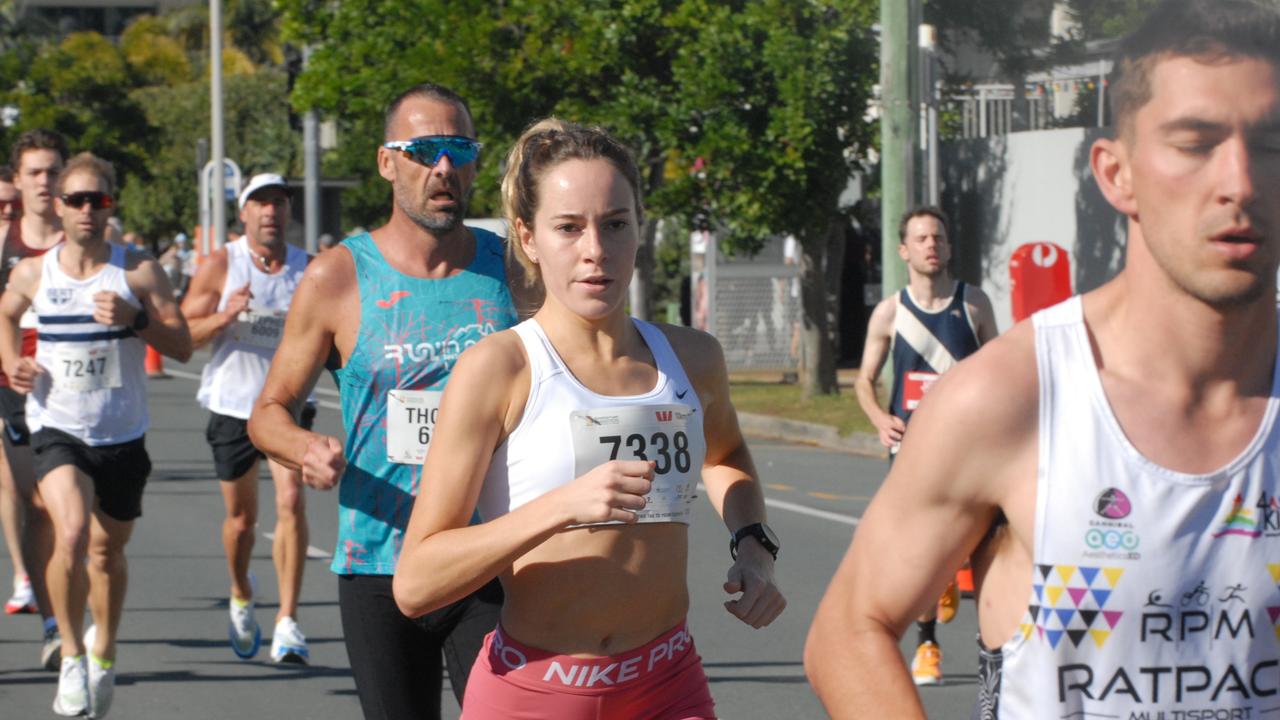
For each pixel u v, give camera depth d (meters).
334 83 54.78
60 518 17.83
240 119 158.12
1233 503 5.73
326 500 34.19
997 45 51.19
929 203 42.00
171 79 180.62
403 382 12.38
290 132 155.88
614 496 8.37
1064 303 5.96
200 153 92.25
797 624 22.55
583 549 9.23
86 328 18.42
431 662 12.17
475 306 12.56
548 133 9.53
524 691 9.34
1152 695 5.78
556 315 9.49
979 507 5.92
